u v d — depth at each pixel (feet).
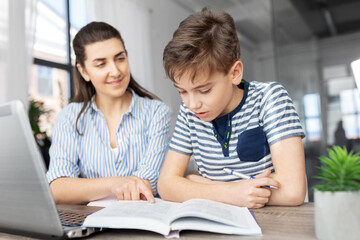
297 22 17.04
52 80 12.08
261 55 16.87
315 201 1.63
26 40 10.21
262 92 3.24
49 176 3.88
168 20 15.67
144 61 15.15
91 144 4.37
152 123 4.53
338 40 17.42
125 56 4.31
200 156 3.51
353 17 17.34
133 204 2.48
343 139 16.49
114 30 4.29
